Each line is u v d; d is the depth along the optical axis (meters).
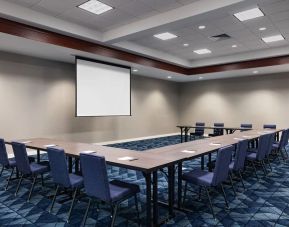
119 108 7.42
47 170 3.24
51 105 6.78
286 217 2.65
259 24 5.21
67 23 5.06
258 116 9.65
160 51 7.61
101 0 4.12
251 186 3.71
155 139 9.80
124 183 2.51
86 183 2.26
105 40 5.73
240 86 10.08
